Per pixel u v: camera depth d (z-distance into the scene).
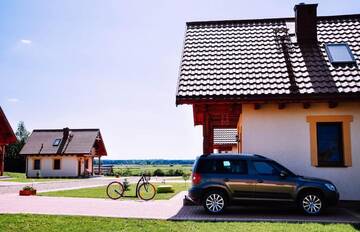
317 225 9.61
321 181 11.88
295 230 8.95
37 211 12.80
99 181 38.47
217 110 14.92
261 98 13.22
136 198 17.75
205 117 14.30
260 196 11.86
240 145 16.30
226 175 12.05
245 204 11.91
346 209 12.96
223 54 15.52
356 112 13.56
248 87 13.62
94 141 55.06
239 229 9.14
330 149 13.76
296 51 15.33
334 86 13.34
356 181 13.27
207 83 13.98
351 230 8.94
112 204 15.12
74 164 53.31
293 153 13.63
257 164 12.12
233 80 14.03
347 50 14.94
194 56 15.53
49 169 53.75
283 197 11.80
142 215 11.77
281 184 11.84
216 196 12.05
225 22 17.91
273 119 13.84
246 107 13.99
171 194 20.11
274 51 15.44
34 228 9.53
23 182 35.00
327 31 16.39
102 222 10.35
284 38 15.76
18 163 61.72
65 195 19.58
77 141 55.06
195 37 16.92
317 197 11.78
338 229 9.06
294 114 13.80
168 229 9.27
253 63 14.84
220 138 29.89
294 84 13.58
